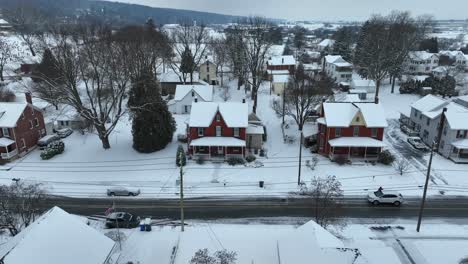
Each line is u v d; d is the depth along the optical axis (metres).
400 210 35.12
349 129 46.00
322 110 48.31
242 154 46.47
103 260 22.33
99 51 56.62
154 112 46.47
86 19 140.12
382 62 76.38
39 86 59.53
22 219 30.27
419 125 54.25
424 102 54.50
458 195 37.94
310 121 58.47
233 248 28.61
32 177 41.47
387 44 78.69
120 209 35.28
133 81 53.28
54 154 46.72
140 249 28.61
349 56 112.12
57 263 20.53
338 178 41.34
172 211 34.91
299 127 55.03
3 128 45.56
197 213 34.47
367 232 31.27
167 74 82.56
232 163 44.69
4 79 79.94
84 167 44.09
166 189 39.22
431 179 41.19
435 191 38.69
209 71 87.50
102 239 23.52
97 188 39.47
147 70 55.97
